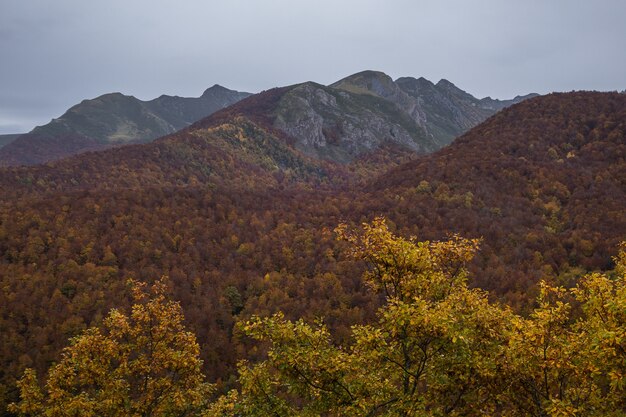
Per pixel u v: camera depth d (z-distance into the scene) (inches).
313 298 3385.8
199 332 3125.0
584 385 493.4
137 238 4372.5
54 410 567.5
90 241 4227.4
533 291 2677.2
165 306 680.4
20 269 3671.3
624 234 3373.5
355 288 3516.2
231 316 3366.1
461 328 451.8
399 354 509.7
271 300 3494.1
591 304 506.6
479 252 3506.4
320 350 483.2
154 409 626.8
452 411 500.7
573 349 451.8
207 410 589.3
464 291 497.0
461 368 472.1
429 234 3853.3
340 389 486.6
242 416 514.6
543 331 443.5
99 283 3617.1
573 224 3786.9
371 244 527.2
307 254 4252.0
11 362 2805.1
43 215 4426.7
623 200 3951.8
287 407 494.9
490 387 489.7
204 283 3875.5
